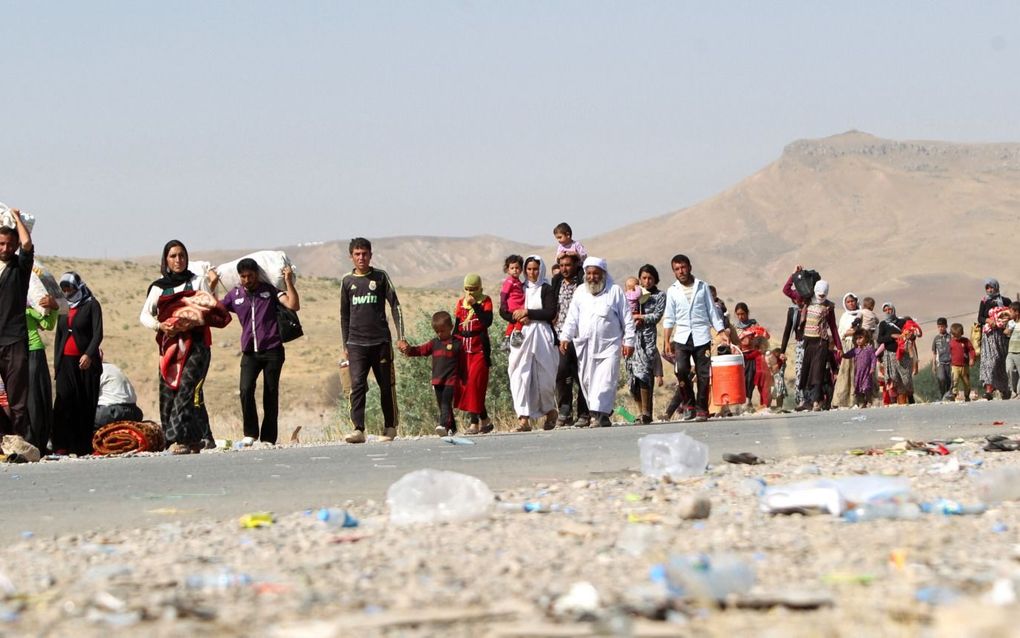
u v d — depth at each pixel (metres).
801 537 13.13
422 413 49.62
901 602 9.46
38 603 10.22
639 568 11.47
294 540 13.70
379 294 31.31
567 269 35.84
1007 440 25.14
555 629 8.74
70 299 30.81
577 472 22.12
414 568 11.43
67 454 30.50
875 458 23.42
